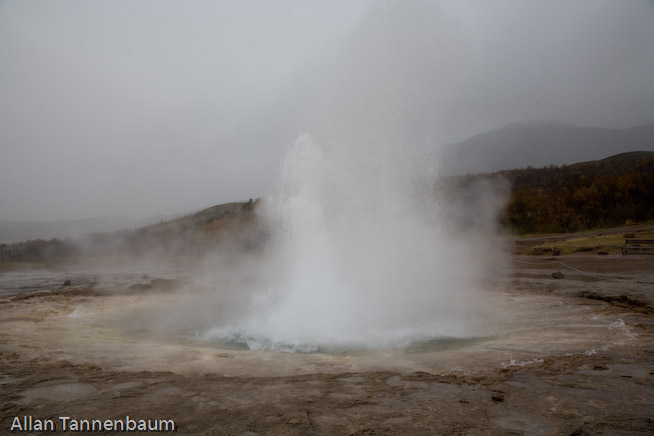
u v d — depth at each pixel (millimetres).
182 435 3295
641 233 34062
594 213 54531
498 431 3289
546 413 3670
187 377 5180
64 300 13828
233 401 4125
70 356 6387
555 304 10586
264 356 6594
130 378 5051
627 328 7613
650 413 3605
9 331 8648
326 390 4523
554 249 25641
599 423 3406
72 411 3838
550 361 5570
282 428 3418
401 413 3750
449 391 4430
